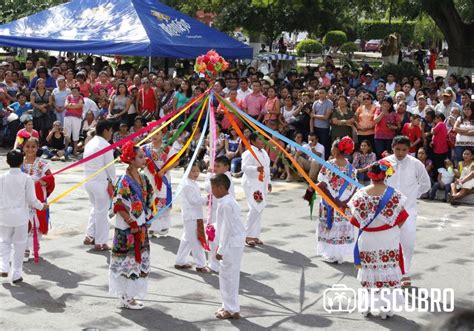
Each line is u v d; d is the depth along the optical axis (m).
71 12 21.23
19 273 7.77
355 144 14.61
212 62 8.38
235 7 28.06
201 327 6.68
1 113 17.34
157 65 27.86
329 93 15.88
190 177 8.32
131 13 20.61
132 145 6.91
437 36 36.06
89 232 9.33
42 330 6.46
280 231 10.46
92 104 16.97
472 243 10.02
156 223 9.81
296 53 39.56
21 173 7.66
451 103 14.44
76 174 14.50
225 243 6.79
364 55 44.72
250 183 9.53
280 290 7.82
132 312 7.02
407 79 16.47
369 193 6.87
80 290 7.61
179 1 30.39
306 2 27.25
